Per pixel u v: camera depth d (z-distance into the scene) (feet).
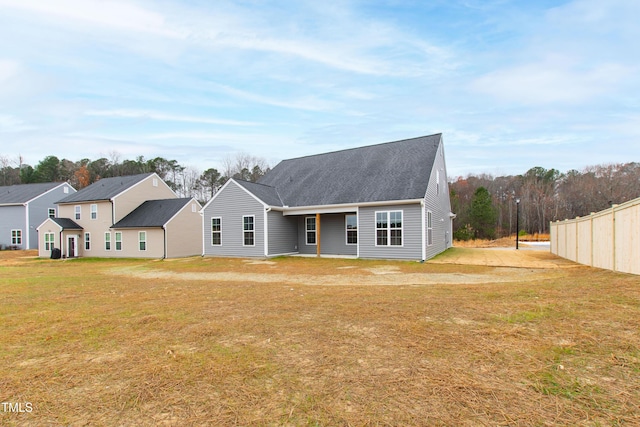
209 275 40.22
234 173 167.53
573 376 9.91
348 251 59.98
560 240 53.26
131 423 8.05
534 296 20.38
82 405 8.98
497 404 8.54
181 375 10.69
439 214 63.46
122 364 11.76
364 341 13.50
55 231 86.02
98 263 69.26
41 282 35.73
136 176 97.14
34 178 160.56
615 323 14.23
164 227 78.95
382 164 60.95
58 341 14.51
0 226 109.29
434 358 11.57
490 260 48.57
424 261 48.37
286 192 65.26
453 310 17.78
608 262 31.76
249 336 14.57
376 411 8.34
